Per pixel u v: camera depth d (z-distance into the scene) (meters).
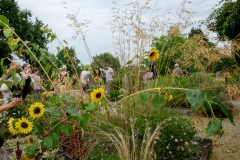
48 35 3.05
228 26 6.02
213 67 4.14
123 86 4.09
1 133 3.77
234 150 4.13
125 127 3.42
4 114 4.59
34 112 2.08
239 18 5.83
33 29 29.53
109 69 6.32
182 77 4.65
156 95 2.37
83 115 2.34
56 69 3.14
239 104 8.47
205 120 5.71
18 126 2.03
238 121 6.02
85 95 3.36
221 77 4.33
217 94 6.43
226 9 6.09
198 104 1.88
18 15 28.80
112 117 3.62
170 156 3.18
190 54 3.85
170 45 4.21
